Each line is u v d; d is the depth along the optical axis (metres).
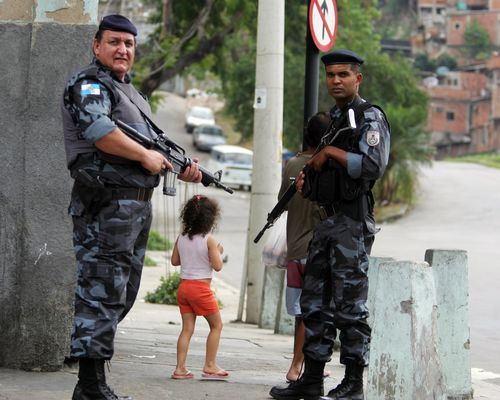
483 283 16.70
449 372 6.59
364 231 5.67
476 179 46.94
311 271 5.80
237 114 43.75
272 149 11.60
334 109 5.85
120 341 8.41
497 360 9.63
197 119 66.50
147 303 14.29
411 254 22.45
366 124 5.57
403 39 86.81
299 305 6.45
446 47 84.50
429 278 5.49
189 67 28.89
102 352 4.94
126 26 5.09
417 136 37.44
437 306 6.00
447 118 83.12
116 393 5.73
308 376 5.84
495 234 28.11
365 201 5.67
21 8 6.14
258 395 6.03
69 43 6.12
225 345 8.95
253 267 12.09
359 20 42.47
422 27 85.38
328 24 9.67
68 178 6.12
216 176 5.56
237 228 29.17
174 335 9.66
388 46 85.62
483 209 35.84
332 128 5.76
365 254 5.69
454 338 6.61
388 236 27.36
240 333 10.55
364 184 5.62
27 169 6.05
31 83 6.07
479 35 83.50
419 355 5.40
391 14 87.75
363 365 5.69
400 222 32.88
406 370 5.38
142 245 5.32
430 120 83.25
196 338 9.62
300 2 33.59
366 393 5.52
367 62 41.34
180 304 6.70
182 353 6.52
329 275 5.79
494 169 55.06
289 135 40.38
